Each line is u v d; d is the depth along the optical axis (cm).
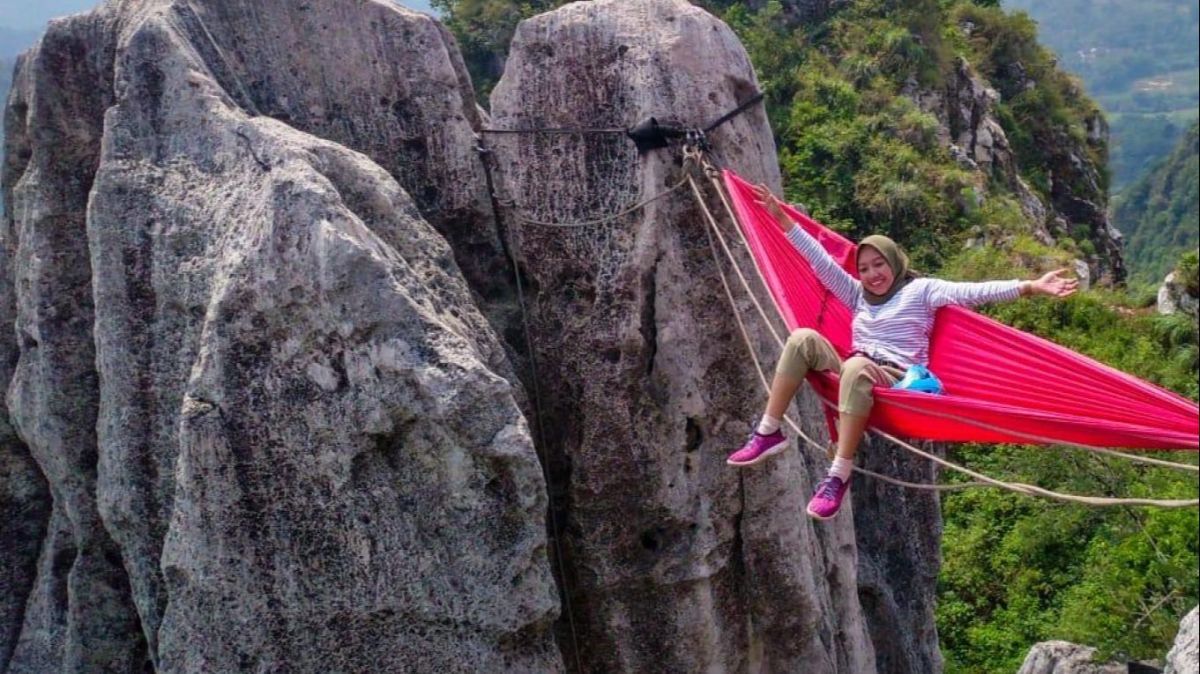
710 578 1027
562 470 1035
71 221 1066
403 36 1075
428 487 888
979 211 3678
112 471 964
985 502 2625
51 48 1066
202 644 891
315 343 886
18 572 1173
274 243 883
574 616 1038
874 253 903
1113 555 2128
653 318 1016
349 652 897
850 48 4116
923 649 1449
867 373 848
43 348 1051
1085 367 816
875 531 1387
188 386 901
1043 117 4991
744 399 1041
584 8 1064
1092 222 4959
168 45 984
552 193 1052
